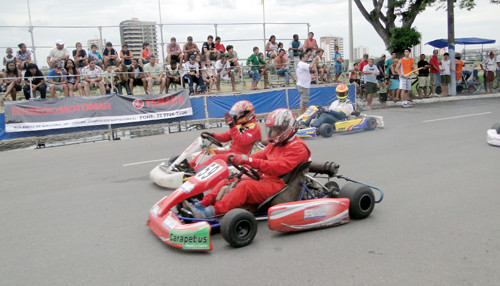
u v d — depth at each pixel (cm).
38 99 1078
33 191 618
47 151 981
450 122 1137
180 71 1288
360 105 1541
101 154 900
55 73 1191
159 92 1300
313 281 314
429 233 399
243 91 1382
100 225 457
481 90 2017
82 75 1168
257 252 368
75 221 474
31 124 1070
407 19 1775
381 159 727
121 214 492
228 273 331
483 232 398
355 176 620
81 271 346
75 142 1101
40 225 466
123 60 1279
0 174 749
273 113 420
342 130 997
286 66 1492
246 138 585
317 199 418
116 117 1148
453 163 678
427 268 330
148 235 421
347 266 337
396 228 414
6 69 1198
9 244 414
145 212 496
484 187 542
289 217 395
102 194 582
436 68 1708
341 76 1797
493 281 308
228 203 402
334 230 414
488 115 1245
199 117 1262
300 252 365
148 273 337
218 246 383
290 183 428
